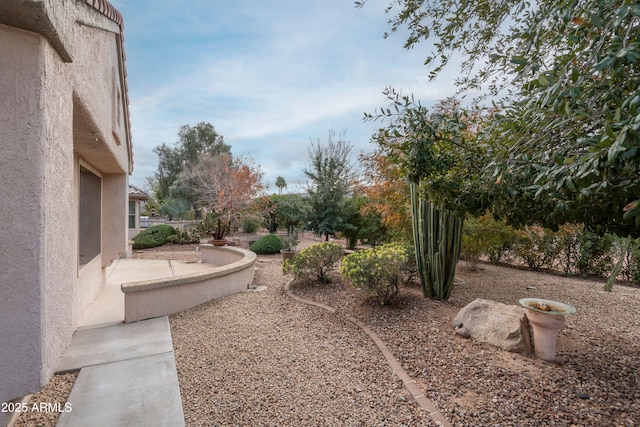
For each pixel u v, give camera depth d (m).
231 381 3.38
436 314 5.25
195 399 3.04
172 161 35.72
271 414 2.83
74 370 3.50
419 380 3.40
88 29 3.11
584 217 1.85
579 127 1.85
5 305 1.73
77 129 3.64
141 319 5.17
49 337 1.89
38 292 1.79
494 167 2.38
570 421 2.69
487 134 2.94
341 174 17.45
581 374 3.44
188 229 20.86
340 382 3.38
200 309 5.80
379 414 2.83
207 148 36.91
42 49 1.83
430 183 3.46
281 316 5.47
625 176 1.49
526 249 10.12
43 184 1.81
